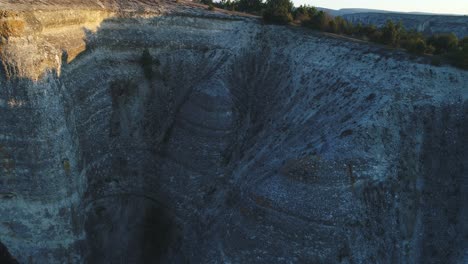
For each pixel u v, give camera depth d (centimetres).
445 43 3678
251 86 3938
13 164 2889
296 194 2808
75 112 3266
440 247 2688
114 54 3766
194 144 3578
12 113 2827
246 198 3058
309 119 3297
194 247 3194
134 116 3741
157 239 3447
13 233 2998
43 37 3114
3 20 2792
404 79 3094
